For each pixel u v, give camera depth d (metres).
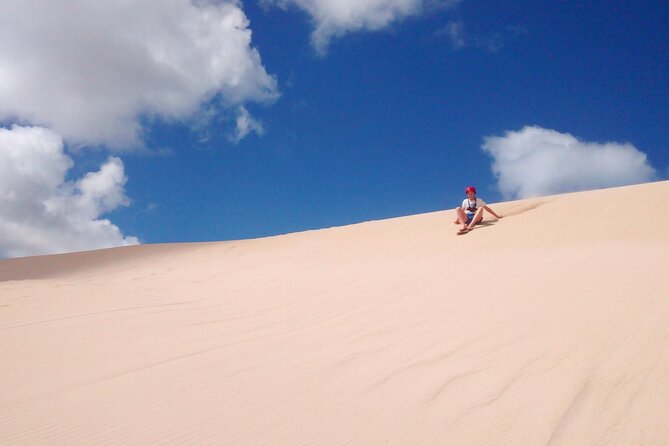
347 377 3.26
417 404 2.77
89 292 7.59
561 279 4.86
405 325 4.29
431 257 7.95
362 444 2.41
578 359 3.01
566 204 9.70
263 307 5.86
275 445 2.46
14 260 18.88
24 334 4.73
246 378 3.38
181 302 6.57
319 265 9.37
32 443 2.62
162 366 3.72
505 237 8.25
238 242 16.30
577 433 2.31
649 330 3.22
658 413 2.35
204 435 2.62
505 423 2.47
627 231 7.31
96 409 3.00
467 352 3.42
